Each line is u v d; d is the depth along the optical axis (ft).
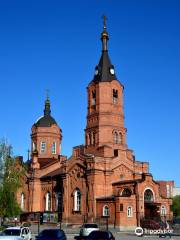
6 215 197.77
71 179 247.29
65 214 244.01
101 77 262.26
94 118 258.37
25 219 265.34
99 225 219.41
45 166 283.38
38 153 302.04
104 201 222.07
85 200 233.55
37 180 278.05
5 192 195.72
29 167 288.92
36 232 196.75
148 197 226.38
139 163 250.16
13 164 203.82
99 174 231.30
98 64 270.26
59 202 256.73
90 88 266.57
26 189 282.15
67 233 194.90
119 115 258.98
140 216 215.72
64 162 254.27
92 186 228.63
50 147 309.83
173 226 209.46
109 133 251.80
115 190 230.89
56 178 263.70
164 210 233.35
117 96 262.26
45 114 319.88
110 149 242.58
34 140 313.53
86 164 236.22
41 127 312.50
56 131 314.76
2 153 200.23
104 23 278.87
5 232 120.98
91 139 256.93
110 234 112.37
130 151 249.14
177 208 358.43
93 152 251.19
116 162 238.27
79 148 250.98
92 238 110.22
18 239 112.37
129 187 223.92
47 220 249.75
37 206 274.36
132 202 216.95
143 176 226.58
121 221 210.18
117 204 213.66
